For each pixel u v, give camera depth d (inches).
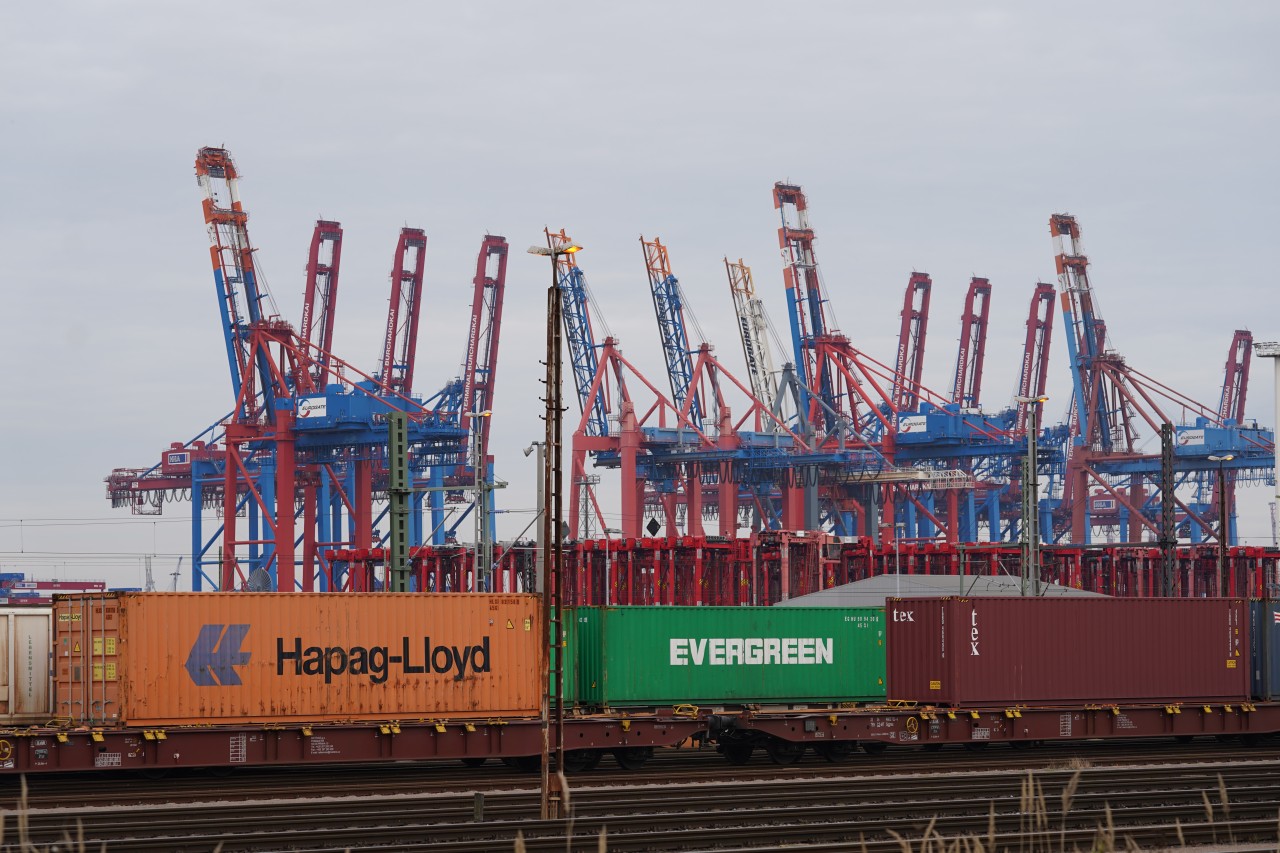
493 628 2546.8
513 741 2514.8
